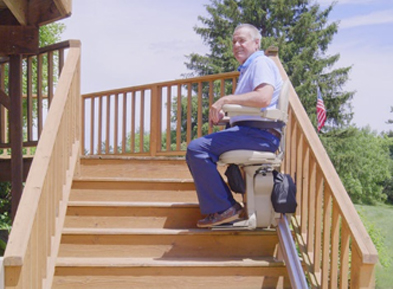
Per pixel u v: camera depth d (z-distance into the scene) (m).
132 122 7.00
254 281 3.52
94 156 4.58
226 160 3.54
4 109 5.95
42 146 3.12
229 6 26.03
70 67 4.13
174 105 23.95
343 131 22.80
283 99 3.52
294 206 3.51
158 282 3.44
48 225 3.15
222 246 3.73
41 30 10.80
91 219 3.94
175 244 3.70
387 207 29.41
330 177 3.24
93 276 3.40
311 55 24.67
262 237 3.76
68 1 4.85
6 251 2.38
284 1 25.50
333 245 3.15
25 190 2.73
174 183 4.30
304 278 3.29
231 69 23.75
